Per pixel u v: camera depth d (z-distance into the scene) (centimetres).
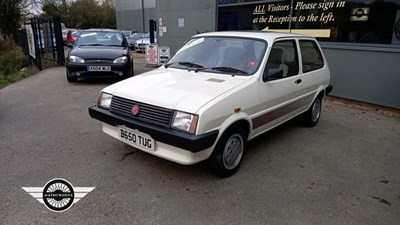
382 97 663
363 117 601
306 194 313
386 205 299
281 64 409
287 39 428
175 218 270
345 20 698
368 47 663
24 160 373
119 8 3919
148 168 358
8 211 274
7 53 1514
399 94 636
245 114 343
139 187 317
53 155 389
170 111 301
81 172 346
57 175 338
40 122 519
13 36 1912
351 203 300
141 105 321
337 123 559
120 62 831
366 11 659
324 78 526
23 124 509
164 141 299
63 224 259
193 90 325
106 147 415
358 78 698
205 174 348
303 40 471
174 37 1269
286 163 384
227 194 309
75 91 766
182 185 323
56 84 859
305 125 527
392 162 396
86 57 822
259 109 367
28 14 2123
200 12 1107
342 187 330
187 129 290
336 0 707
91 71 818
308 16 769
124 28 3900
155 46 1227
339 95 744
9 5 1900
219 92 321
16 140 438
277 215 277
